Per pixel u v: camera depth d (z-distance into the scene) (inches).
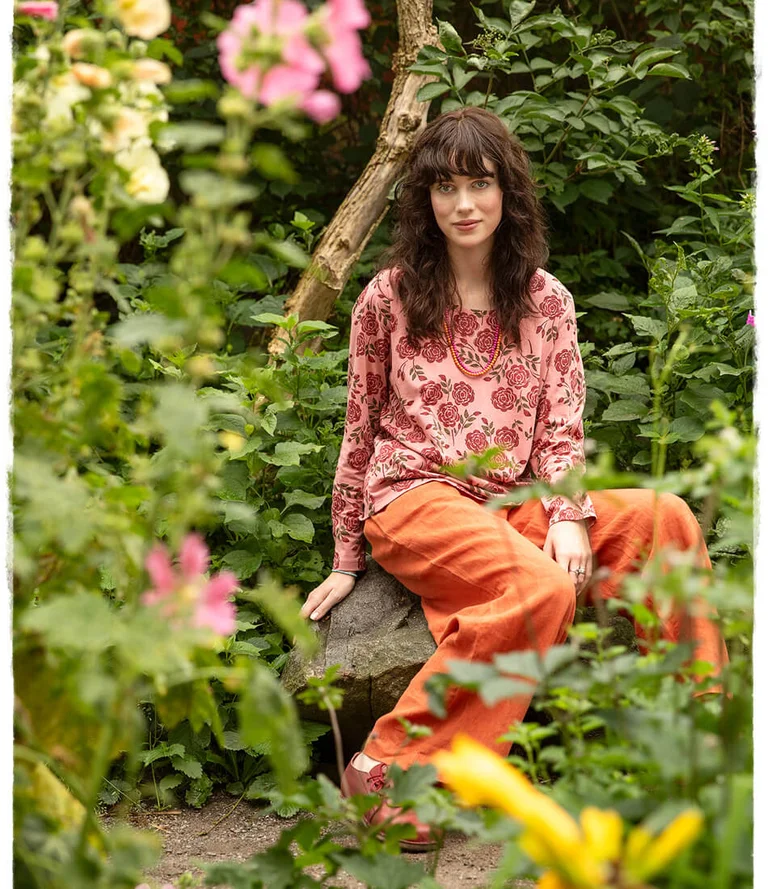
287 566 122.1
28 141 50.7
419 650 104.5
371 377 115.0
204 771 112.6
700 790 42.3
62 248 51.3
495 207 107.5
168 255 155.2
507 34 148.8
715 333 132.4
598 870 32.5
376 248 166.6
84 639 42.8
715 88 178.2
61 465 51.8
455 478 107.6
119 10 52.4
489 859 89.5
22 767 51.8
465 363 111.0
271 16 43.9
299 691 105.7
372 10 179.2
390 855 54.9
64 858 45.1
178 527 46.4
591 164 153.9
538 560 97.7
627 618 105.2
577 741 52.0
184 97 49.8
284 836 55.0
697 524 100.7
